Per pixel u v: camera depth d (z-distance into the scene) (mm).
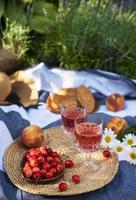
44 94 1723
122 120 1392
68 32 1932
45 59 1970
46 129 1404
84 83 1768
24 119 1472
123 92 1763
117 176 1189
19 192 1115
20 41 1955
